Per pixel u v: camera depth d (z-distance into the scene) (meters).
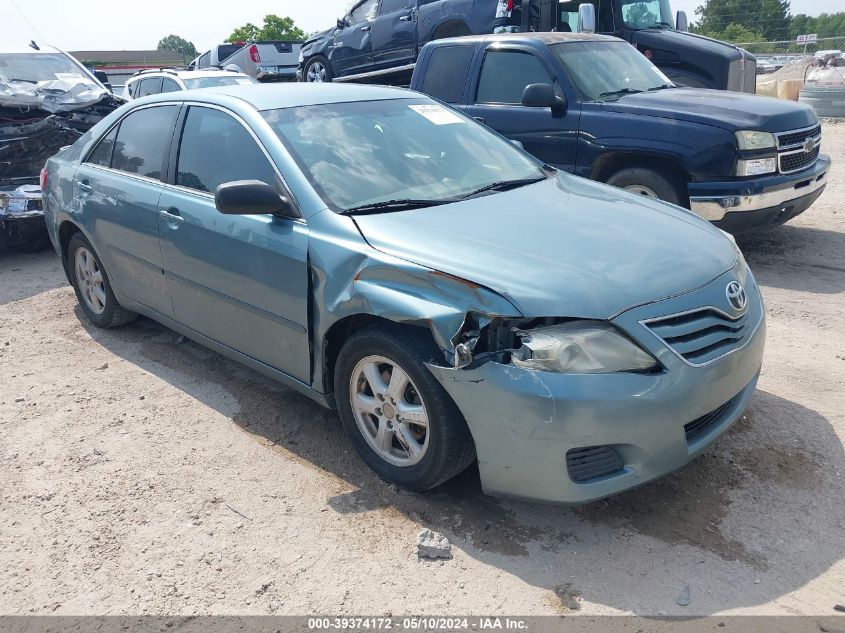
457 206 3.56
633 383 2.72
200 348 5.02
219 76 12.34
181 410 4.18
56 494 3.43
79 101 8.29
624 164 6.54
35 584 2.86
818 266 6.28
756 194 5.89
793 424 3.72
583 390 2.68
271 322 3.69
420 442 3.21
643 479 2.82
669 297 2.89
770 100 6.52
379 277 3.13
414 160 3.97
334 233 3.35
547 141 6.84
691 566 2.80
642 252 3.12
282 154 3.69
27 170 7.96
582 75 6.82
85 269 5.36
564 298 2.79
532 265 2.95
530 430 2.74
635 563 2.83
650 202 3.90
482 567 2.85
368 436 3.42
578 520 3.09
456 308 2.86
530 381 2.71
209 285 4.02
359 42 11.76
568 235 3.23
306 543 3.03
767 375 4.28
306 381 3.63
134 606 2.73
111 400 4.33
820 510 3.07
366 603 2.69
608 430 2.70
